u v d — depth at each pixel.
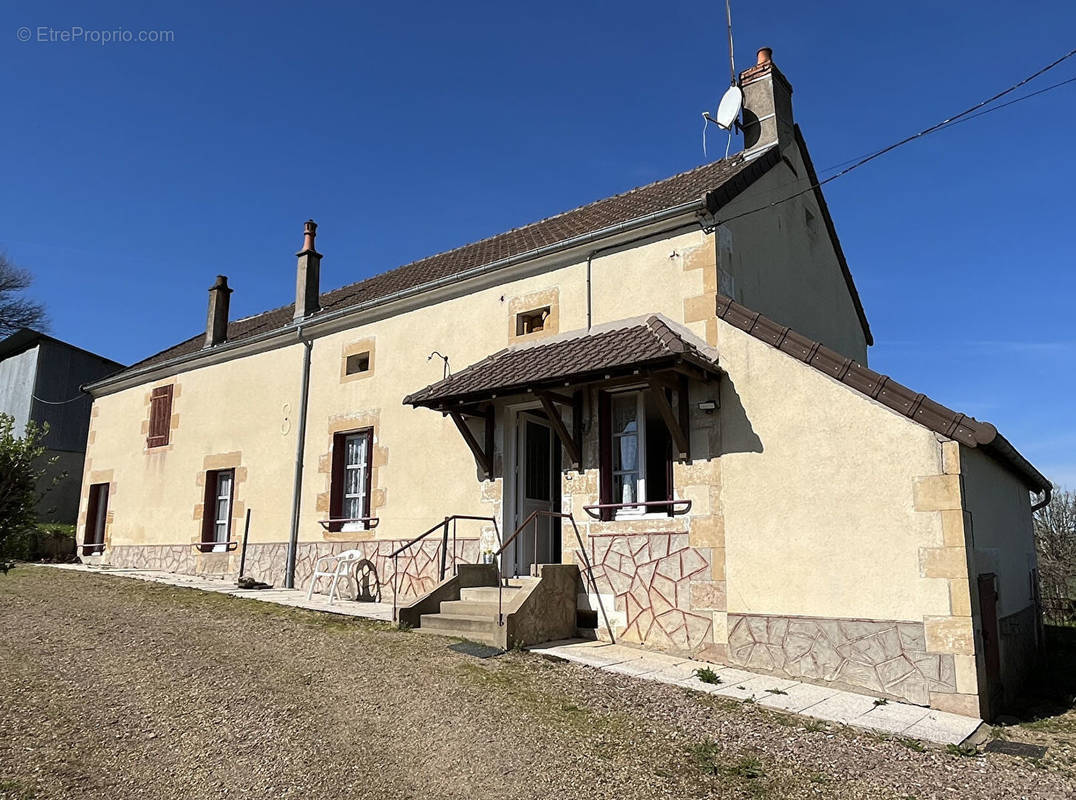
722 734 6.01
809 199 13.00
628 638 9.30
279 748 5.31
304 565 13.49
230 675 6.93
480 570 10.45
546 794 4.82
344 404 13.60
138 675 6.86
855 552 7.88
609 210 12.48
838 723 6.48
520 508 11.03
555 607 9.41
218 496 15.76
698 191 10.54
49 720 5.62
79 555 18.50
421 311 12.78
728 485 8.86
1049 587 18.66
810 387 8.47
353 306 13.55
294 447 14.23
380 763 5.16
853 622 7.77
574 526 9.98
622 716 6.30
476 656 7.99
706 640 8.70
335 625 9.36
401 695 6.52
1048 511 22.11
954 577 7.27
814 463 8.30
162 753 5.17
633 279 10.29
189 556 15.60
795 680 7.97
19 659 7.25
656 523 9.33
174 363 16.98
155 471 17.05
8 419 7.23
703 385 9.23
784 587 8.27
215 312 17.17
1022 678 9.29
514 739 5.64
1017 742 6.41
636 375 8.79
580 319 10.70
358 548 12.70
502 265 11.49
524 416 11.31
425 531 11.89
